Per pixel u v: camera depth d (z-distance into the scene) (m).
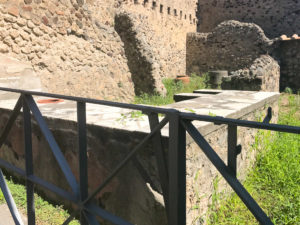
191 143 2.05
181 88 10.98
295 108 7.50
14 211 1.84
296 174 2.84
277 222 2.26
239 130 2.83
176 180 1.05
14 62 4.68
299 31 15.00
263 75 8.33
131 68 8.98
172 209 1.08
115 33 7.13
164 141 1.91
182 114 1.01
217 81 11.68
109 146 2.24
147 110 1.12
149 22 11.69
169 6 13.16
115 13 8.87
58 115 2.63
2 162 2.03
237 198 2.57
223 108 3.02
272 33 15.50
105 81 6.76
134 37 8.75
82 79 6.14
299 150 3.59
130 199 2.17
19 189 2.75
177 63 14.18
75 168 2.48
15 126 3.03
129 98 7.56
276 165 3.04
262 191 2.70
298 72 11.65
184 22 14.73
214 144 2.42
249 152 3.12
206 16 16.66
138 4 10.92
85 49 6.21
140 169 2.08
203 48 14.41
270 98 3.95
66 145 2.51
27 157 1.76
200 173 2.20
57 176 2.63
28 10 5.06
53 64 5.52
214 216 2.33
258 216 0.89
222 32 13.69
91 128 2.33
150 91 8.79
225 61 13.73
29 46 5.10
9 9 4.76
